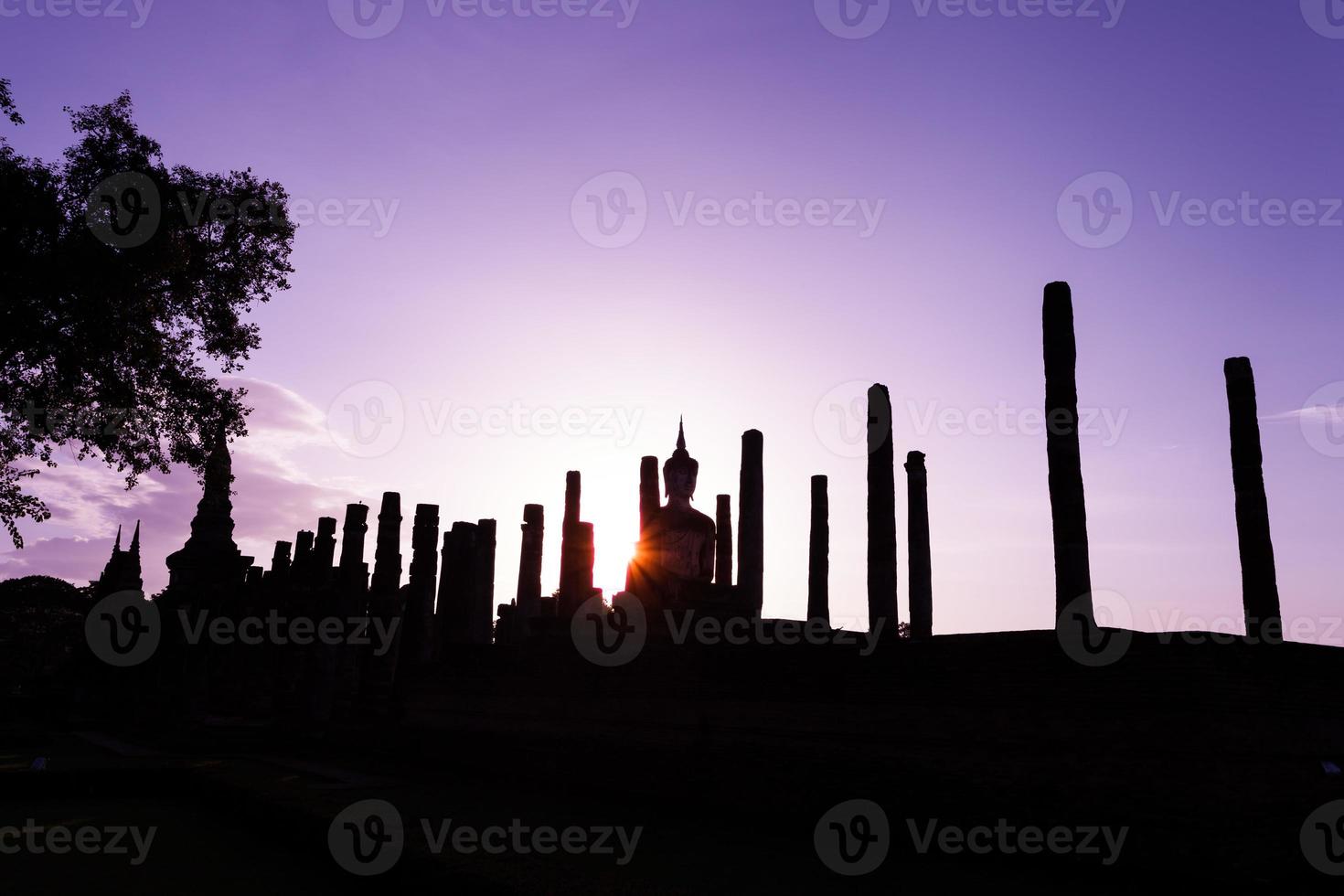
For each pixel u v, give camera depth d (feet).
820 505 91.50
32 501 73.56
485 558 115.24
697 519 84.33
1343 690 42.78
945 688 46.03
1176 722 37.27
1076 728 40.55
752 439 86.63
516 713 73.82
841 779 48.96
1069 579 53.31
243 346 76.38
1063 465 55.06
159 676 144.56
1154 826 37.09
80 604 305.94
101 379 69.41
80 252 60.80
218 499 155.63
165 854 43.62
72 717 166.71
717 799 54.95
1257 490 67.36
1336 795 38.93
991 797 42.60
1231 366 70.28
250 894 35.35
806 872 37.58
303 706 109.29
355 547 111.14
